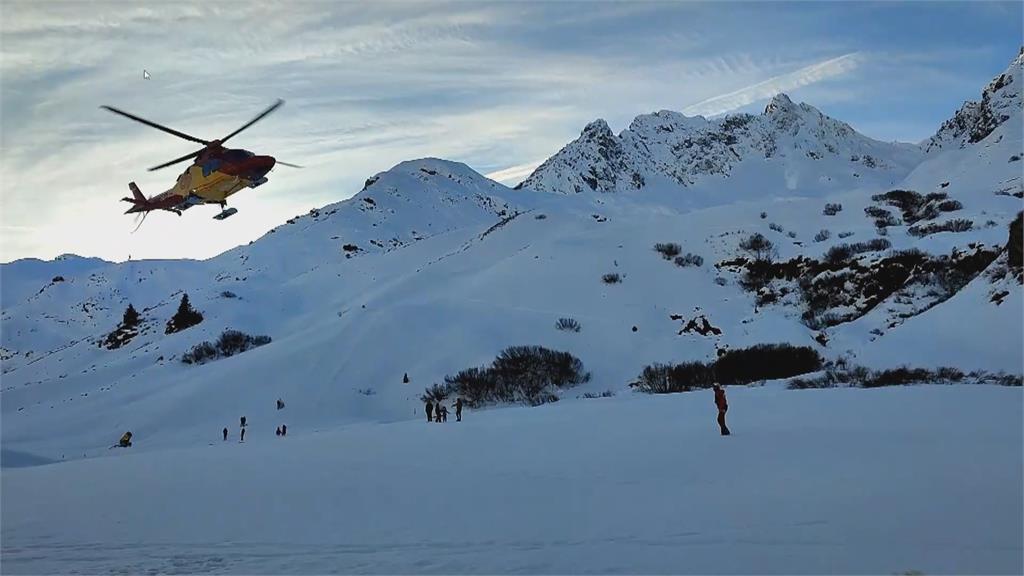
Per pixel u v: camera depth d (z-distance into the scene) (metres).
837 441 23.20
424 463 23.92
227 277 185.62
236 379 77.38
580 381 73.12
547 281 106.00
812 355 66.94
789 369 66.31
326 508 17.12
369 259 152.00
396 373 78.75
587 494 17.27
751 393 45.91
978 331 58.69
